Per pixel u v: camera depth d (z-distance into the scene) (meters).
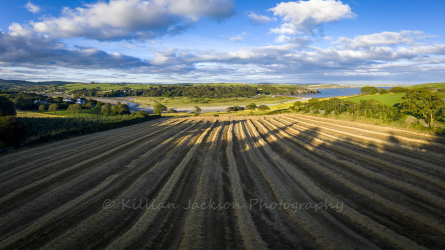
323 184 15.02
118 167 20.50
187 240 9.27
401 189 13.32
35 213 12.20
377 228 9.58
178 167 19.78
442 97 27.86
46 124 45.19
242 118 74.44
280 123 51.97
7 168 21.02
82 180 17.11
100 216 11.48
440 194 12.44
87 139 36.03
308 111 69.25
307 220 10.52
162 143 31.69
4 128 27.69
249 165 20.42
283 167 19.09
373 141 25.19
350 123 39.62
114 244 9.07
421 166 16.80
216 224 10.73
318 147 25.11
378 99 61.00
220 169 19.53
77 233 10.04
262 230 10.12
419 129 27.83
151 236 9.78
